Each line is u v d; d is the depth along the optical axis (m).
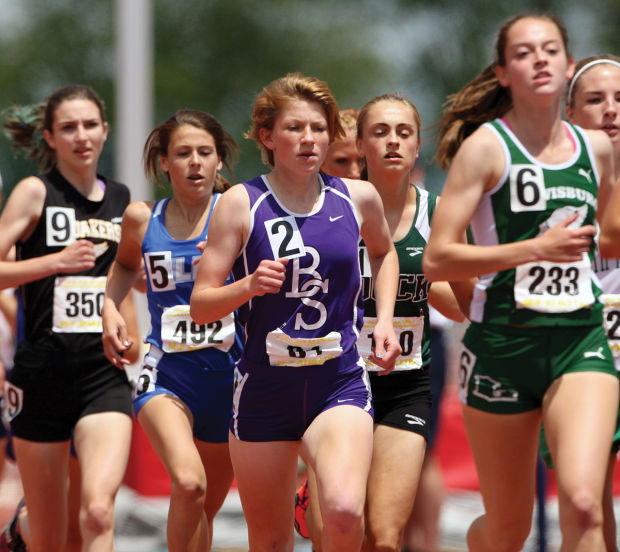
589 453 13.24
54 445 18.58
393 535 15.93
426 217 17.28
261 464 14.69
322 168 19.14
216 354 17.45
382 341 15.35
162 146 17.92
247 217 14.38
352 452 13.80
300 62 124.88
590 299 14.16
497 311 14.33
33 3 126.75
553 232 13.45
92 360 18.55
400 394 17.03
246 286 13.69
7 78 123.69
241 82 124.06
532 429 14.69
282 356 14.40
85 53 124.81
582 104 17.64
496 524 15.46
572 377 13.97
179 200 17.94
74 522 19.73
